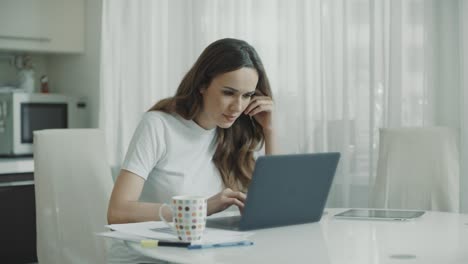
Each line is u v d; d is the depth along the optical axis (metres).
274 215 1.78
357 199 3.26
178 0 3.90
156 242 1.50
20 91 4.48
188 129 2.13
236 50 2.00
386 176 2.72
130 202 1.88
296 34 3.41
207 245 1.48
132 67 4.11
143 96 4.07
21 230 3.98
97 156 2.49
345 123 3.24
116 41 4.16
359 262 1.35
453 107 3.04
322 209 1.92
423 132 2.70
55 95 4.32
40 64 4.82
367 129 3.21
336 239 1.62
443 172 2.66
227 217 1.94
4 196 3.88
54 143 2.37
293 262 1.34
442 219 1.99
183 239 1.50
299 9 3.38
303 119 3.38
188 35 3.86
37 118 4.25
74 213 2.38
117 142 4.18
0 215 3.88
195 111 2.09
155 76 4.03
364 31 3.20
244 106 2.04
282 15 3.44
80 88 4.55
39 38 4.32
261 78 2.21
